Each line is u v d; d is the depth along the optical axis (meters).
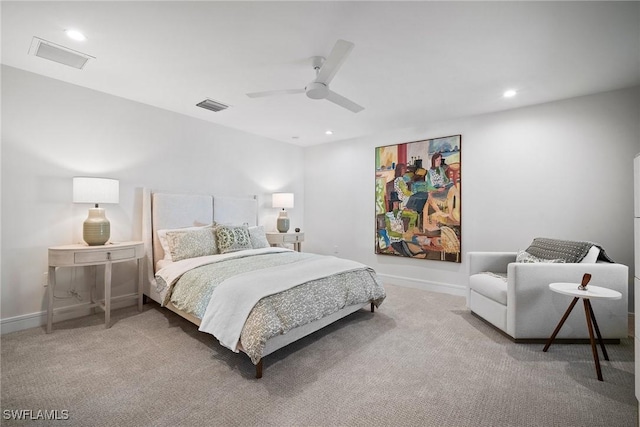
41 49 2.24
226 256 2.99
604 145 2.98
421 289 4.13
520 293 2.37
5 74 2.51
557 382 1.84
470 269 3.11
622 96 2.90
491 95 3.08
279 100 3.27
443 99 3.19
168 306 2.77
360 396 1.70
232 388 1.77
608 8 1.74
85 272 2.97
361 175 4.79
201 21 1.89
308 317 2.16
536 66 2.46
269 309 1.95
